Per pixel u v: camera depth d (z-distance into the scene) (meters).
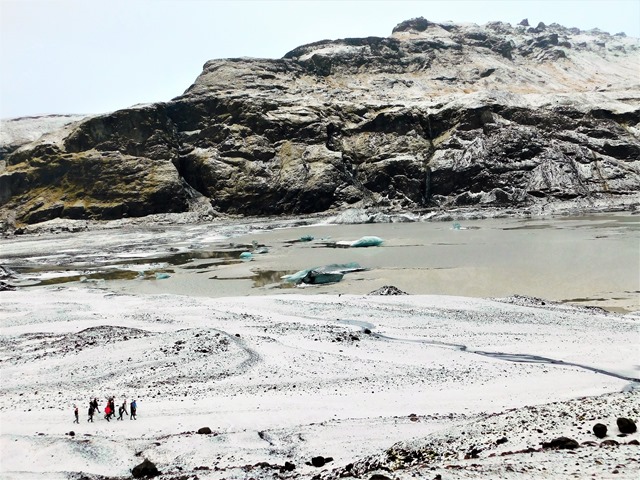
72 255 119.19
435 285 67.62
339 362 37.94
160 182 196.00
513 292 61.56
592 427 21.20
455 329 45.66
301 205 186.12
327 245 111.31
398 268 80.12
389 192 186.25
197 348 41.12
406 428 25.75
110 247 129.38
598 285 62.19
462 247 95.38
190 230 155.88
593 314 48.62
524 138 185.62
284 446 24.58
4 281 85.88
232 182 196.00
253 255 104.12
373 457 21.86
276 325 48.22
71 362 40.44
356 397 31.28
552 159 177.12
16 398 34.00
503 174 177.38
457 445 21.62
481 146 186.75
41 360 41.53
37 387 35.91
